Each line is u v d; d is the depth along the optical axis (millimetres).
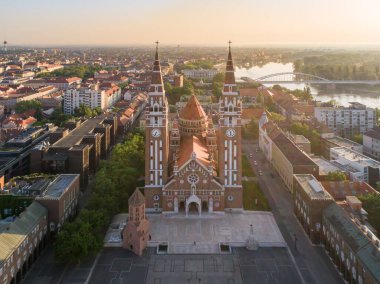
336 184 162000
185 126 192500
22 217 128000
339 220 129750
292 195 179375
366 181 182750
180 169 161375
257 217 162750
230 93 162250
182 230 151875
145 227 140250
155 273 124250
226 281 120000
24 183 157625
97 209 153125
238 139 164250
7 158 194375
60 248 123938
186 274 123750
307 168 180625
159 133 164750
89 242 126688
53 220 141500
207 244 141750
